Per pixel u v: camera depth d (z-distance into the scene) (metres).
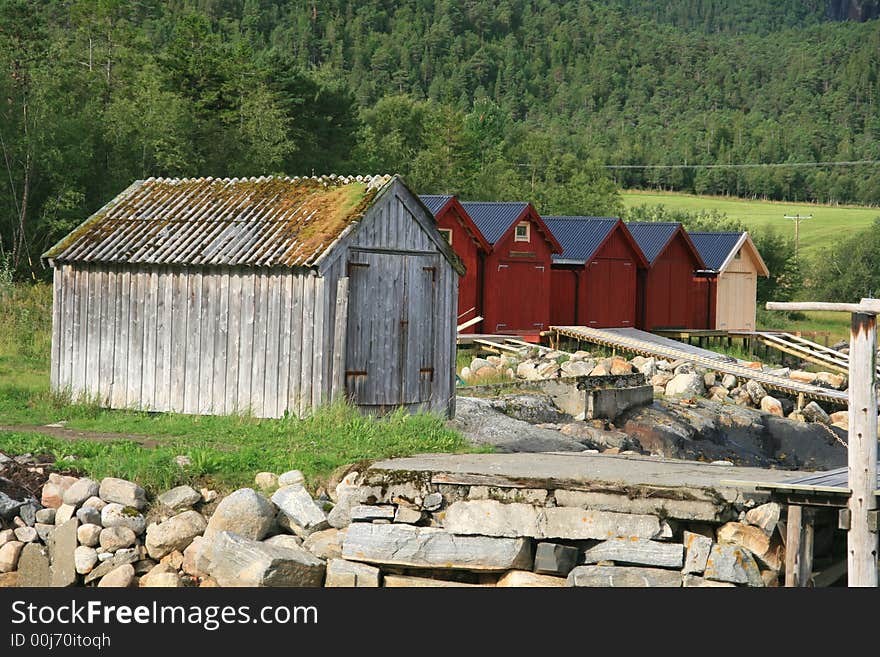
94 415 23.84
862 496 13.24
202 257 24.00
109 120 56.88
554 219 51.84
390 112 135.88
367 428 21.36
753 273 58.84
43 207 49.72
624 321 51.41
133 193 27.58
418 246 25.41
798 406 37.47
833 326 82.81
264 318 23.53
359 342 24.05
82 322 25.41
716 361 41.16
